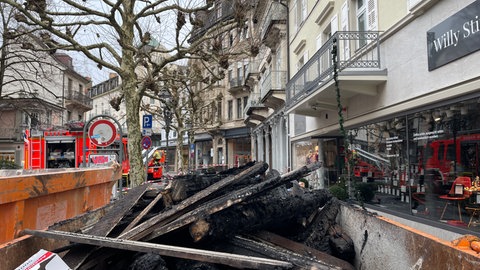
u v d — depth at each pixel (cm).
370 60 866
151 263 236
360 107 998
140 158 949
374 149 928
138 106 971
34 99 2344
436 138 671
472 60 554
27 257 255
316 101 1092
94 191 521
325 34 1333
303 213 366
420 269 217
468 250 175
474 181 573
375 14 891
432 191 688
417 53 708
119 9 898
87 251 253
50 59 2534
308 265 258
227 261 219
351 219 365
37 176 336
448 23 607
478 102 561
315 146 1469
